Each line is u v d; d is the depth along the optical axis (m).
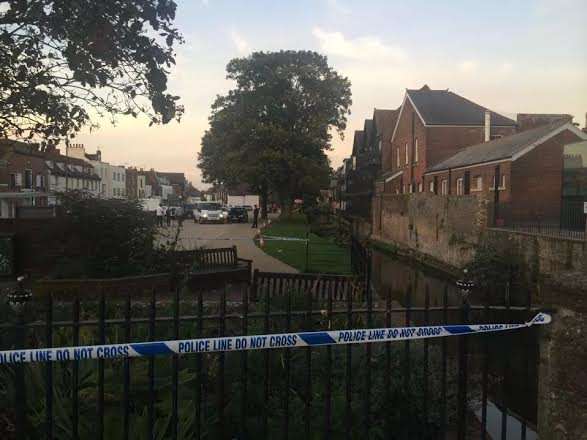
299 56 49.28
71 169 60.38
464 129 40.28
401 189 47.31
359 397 4.29
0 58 7.07
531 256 17.30
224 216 46.72
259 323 5.63
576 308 3.17
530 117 38.94
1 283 10.07
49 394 3.00
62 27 6.75
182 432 3.45
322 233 32.31
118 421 3.57
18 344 2.96
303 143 46.22
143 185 101.00
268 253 20.78
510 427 4.91
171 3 6.98
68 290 9.15
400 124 47.75
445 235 25.42
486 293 3.71
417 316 9.28
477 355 7.82
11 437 3.39
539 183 27.64
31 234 11.16
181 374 4.11
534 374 6.91
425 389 3.85
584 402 3.11
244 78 49.00
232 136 47.03
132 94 7.79
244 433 3.38
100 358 3.01
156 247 12.02
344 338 3.21
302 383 4.44
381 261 31.00
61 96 7.78
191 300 8.36
